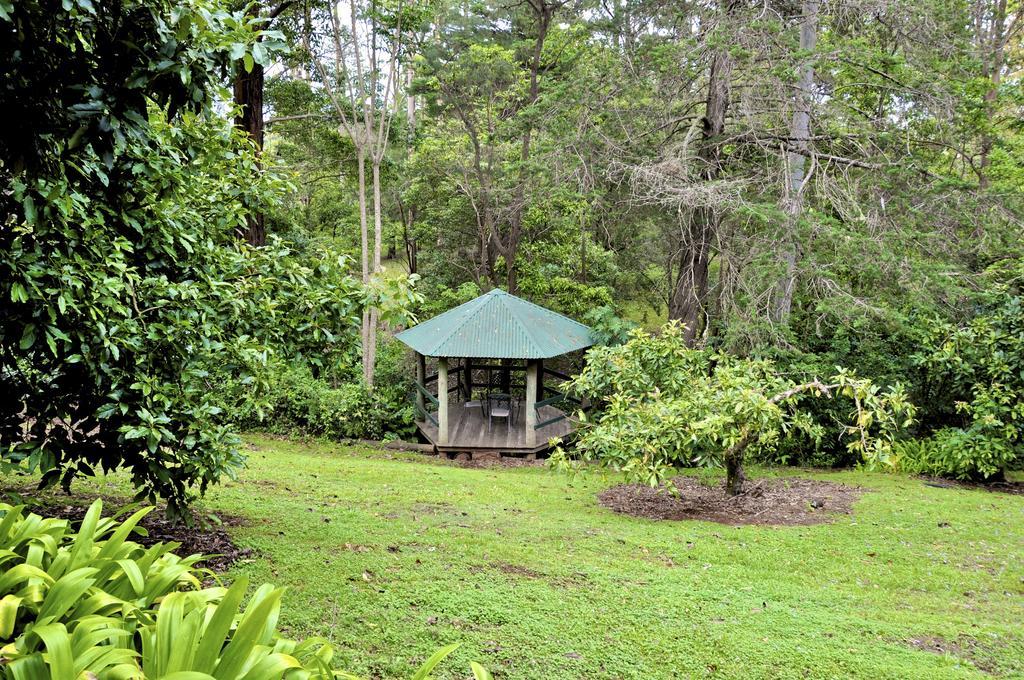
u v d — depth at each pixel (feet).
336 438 47.70
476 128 72.23
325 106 58.95
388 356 62.80
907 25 39.55
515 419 51.11
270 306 17.24
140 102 8.30
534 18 71.20
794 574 20.39
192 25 8.58
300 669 6.48
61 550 8.05
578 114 47.21
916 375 40.16
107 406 13.05
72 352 12.46
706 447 30.07
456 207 69.15
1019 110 50.90
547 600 16.30
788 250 39.24
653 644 14.21
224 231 19.56
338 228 79.71
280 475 30.63
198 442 15.24
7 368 13.35
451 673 12.16
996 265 40.55
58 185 9.07
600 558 20.63
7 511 8.79
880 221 39.01
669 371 31.04
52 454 13.38
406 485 31.19
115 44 8.04
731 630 15.29
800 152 42.80
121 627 6.77
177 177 14.44
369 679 11.62
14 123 7.68
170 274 16.01
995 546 23.43
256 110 40.04
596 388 32.53
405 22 55.21
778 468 39.91
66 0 7.29
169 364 14.26
